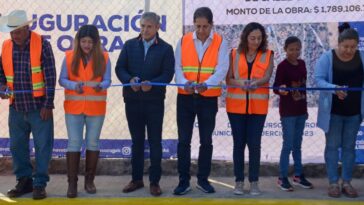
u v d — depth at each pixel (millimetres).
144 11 6844
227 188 6344
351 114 5898
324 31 6727
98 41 5930
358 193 6117
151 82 5859
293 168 6801
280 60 6797
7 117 7016
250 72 5914
